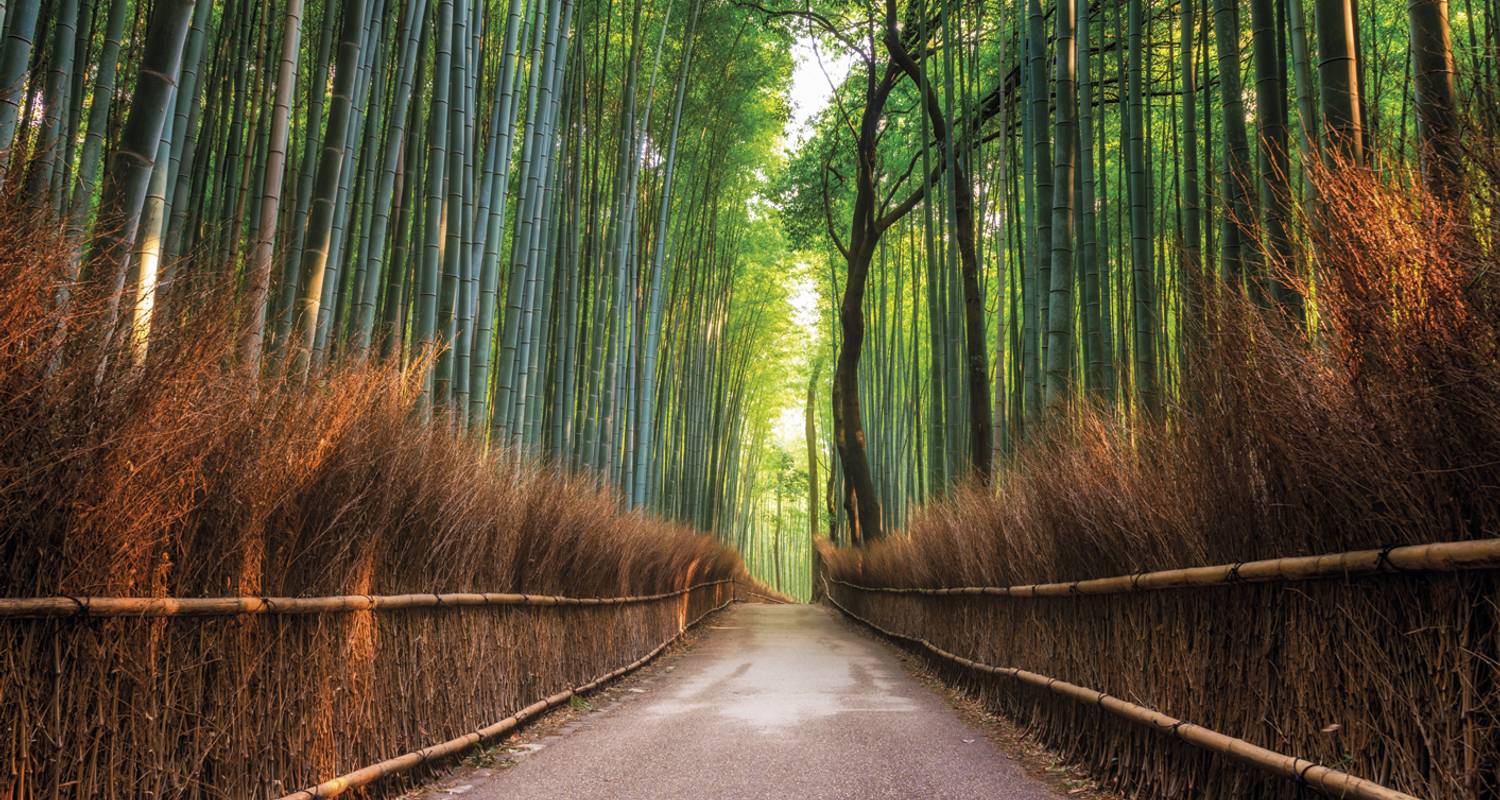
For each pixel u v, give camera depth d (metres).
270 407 3.32
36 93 3.72
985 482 9.15
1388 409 2.19
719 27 13.97
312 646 3.37
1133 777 3.86
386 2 7.19
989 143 14.52
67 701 2.37
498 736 5.01
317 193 4.98
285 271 5.30
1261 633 2.90
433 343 4.86
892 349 19.22
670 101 14.33
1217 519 3.12
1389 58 8.36
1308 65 4.75
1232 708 3.07
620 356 13.23
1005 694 6.02
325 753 3.45
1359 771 2.41
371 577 3.89
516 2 7.80
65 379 2.36
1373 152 2.52
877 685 7.82
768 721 5.74
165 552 2.70
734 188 19.59
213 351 2.83
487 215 7.50
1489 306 1.95
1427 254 2.08
